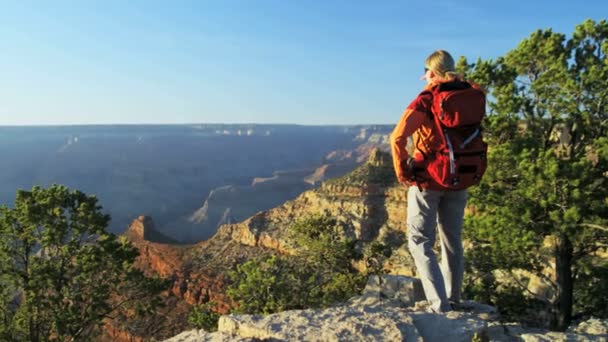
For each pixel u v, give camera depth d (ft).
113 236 83.92
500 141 57.93
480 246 59.77
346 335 14.87
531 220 50.47
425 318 16.65
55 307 78.18
